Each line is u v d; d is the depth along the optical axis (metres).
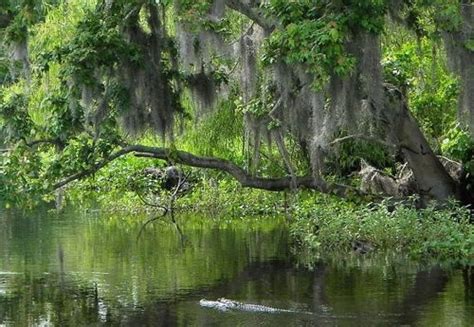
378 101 16.03
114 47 17.89
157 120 19.03
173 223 25.34
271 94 18.67
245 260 18.27
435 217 19.75
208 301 14.15
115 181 28.61
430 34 16.28
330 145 19.50
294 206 25.78
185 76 19.31
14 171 18.77
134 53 18.03
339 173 23.30
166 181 30.27
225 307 13.73
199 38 17.42
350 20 14.88
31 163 18.81
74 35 18.47
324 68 14.56
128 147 19.56
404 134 20.08
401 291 14.68
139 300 14.39
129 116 18.91
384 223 19.45
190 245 20.55
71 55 17.62
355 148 23.30
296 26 14.62
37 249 19.94
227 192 28.73
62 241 21.28
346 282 15.58
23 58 17.36
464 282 15.38
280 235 22.25
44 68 18.08
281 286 15.32
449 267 16.95
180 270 17.11
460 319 12.64
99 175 28.59
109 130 19.23
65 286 15.61
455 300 13.91
